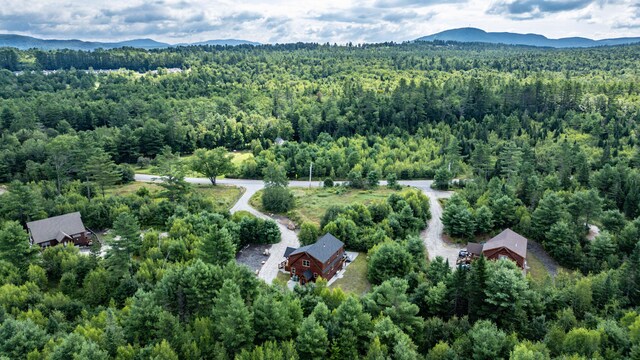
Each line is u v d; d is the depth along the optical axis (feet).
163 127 551.59
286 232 330.34
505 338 159.02
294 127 628.69
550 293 205.36
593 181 378.94
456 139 501.56
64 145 393.09
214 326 162.71
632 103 616.39
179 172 378.53
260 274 263.49
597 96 630.33
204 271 192.03
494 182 376.89
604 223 302.45
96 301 208.23
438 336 176.35
